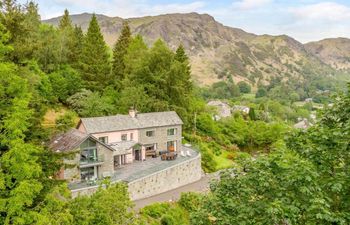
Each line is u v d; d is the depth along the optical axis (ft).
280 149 40.42
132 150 167.12
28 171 50.78
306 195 36.11
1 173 50.31
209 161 188.55
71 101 189.57
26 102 54.03
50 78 191.31
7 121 51.62
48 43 198.59
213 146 222.69
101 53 217.97
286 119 450.30
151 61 209.77
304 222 36.14
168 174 148.66
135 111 176.45
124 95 197.98
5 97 56.95
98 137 159.33
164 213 118.73
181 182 157.07
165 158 167.94
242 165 42.16
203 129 243.40
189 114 222.48
